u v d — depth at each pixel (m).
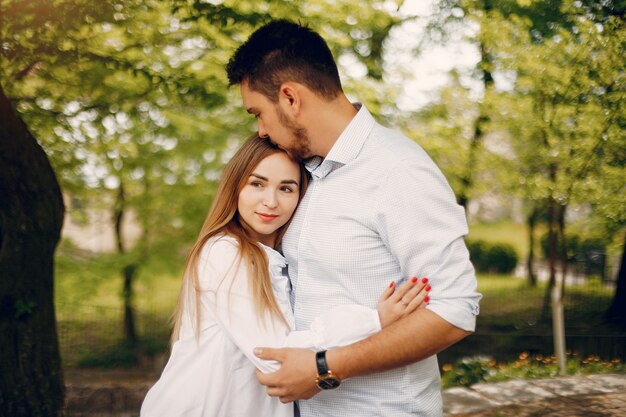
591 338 8.88
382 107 8.41
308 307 1.87
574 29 6.74
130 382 10.12
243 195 1.95
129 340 12.74
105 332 13.06
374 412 1.81
